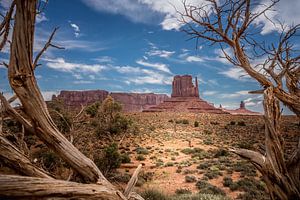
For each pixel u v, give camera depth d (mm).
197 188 15695
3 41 2318
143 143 36281
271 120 4188
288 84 5438
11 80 2051
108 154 16516
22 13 1998
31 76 2102
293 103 4852
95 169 2438
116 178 15461
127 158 23625
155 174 19859
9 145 2180
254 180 16562
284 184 3842
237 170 20188
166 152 30547
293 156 4242
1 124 2480
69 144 2373
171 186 16281
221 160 24328
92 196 2141
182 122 73188
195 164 23484
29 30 2029
